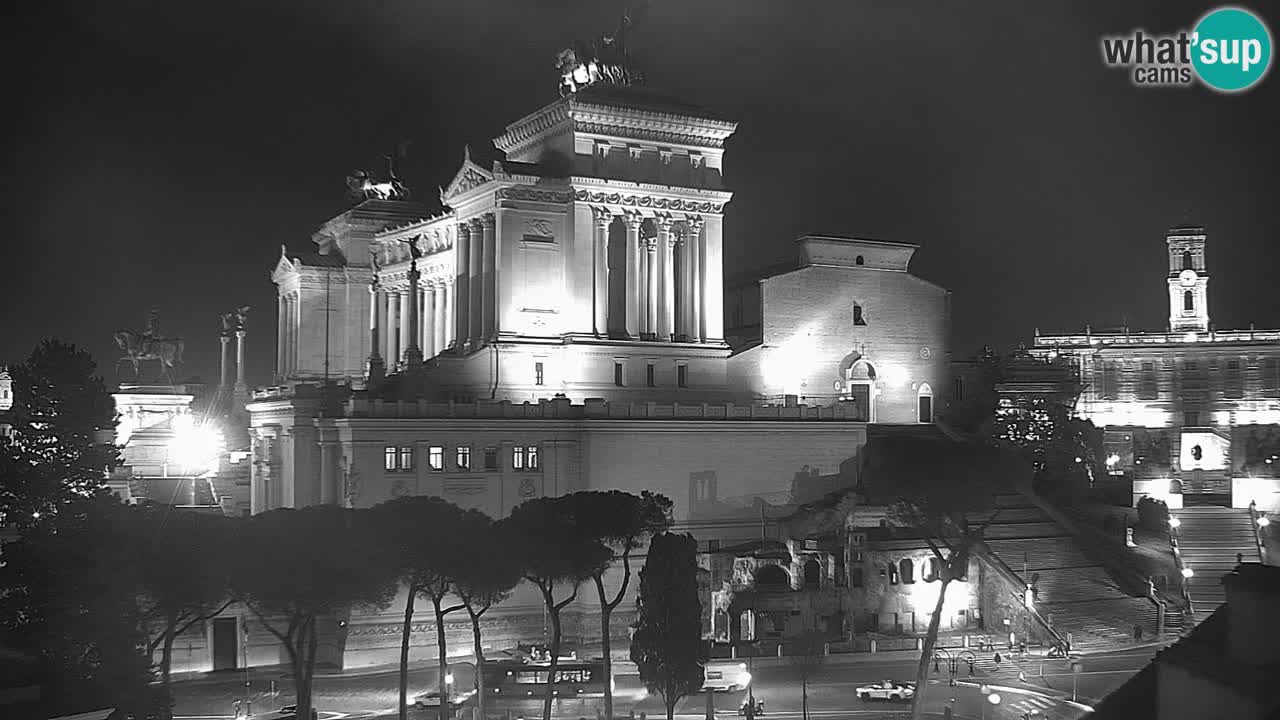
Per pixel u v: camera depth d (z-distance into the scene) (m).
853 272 154.00
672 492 128.88
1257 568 21.83
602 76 146.25
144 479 145.00
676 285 146.25
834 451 138.38
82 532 76.44
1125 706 23.30
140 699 69.38
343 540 82.62
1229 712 19.91
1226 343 193.50
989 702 95.56
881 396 155.25
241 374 184.88
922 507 121.25
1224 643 22.20
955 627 123.19
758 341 148.38
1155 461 174.38
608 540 94.88
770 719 93.00
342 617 109.50
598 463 124.81
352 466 114.44
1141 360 197.12
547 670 96.50
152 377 159.38
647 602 87.25
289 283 178.88
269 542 79.56
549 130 143.62
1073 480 148.00
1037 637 117.44
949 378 160.00
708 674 98.75
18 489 88.69
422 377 130.62
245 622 109.69
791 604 117.62
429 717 92.00
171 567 75.00
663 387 141.38
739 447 132.75
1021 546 129.38
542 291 138.38
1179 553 136.50
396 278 172.50
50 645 69.50
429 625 113.56
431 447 118.44
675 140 145.12
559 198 138.88
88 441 92.19
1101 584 125.62
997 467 129.88
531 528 90.94
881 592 121.00
